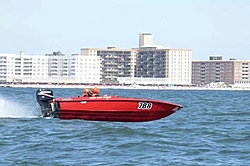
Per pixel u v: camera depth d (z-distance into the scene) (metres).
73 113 53.31
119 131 47.72
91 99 52.81
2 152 38.31
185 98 154.38
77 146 40.75
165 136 46.44
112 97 52.97
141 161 35.34
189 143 42.78
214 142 43.62
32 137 45.31
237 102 124.00
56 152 38.31
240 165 34.44
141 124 54.22
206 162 35.22
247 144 42.66
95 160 35.59
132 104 52.91
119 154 37.69
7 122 55.12
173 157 36.81
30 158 36.00
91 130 48.72
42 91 54.62
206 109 88.00
